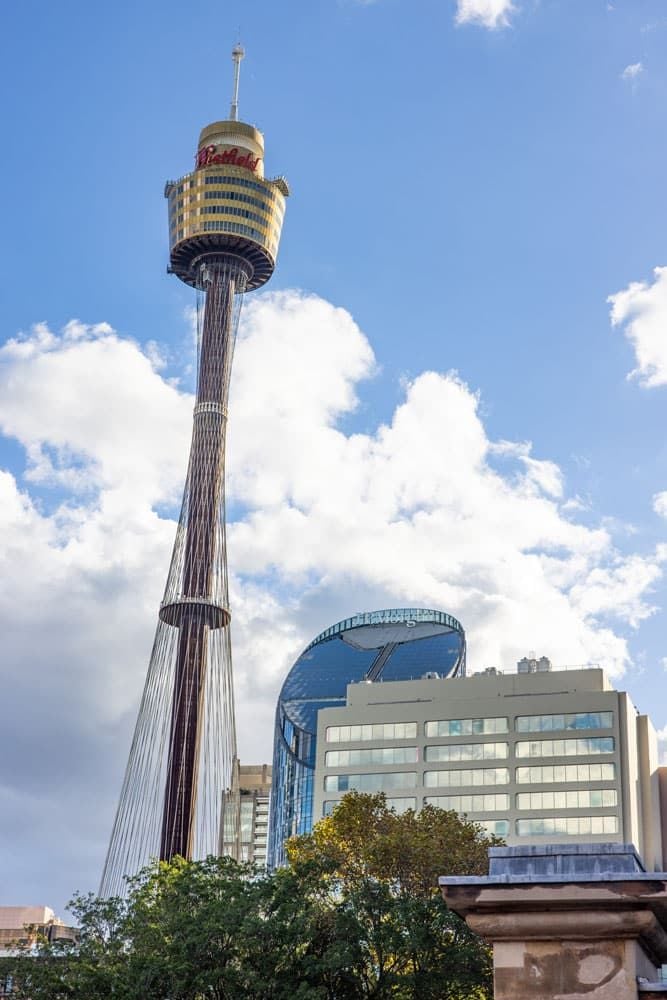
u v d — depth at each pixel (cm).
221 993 8544
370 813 11681
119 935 9800
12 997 9281
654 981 2164
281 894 9006
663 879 2039
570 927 2078
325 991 8244
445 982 8531
